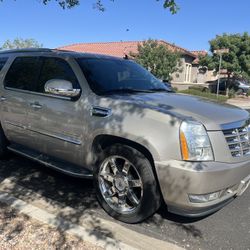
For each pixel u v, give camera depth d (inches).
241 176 151.6
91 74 180.2
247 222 164.9
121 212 157.2
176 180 139.1
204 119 146.3
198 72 1430.9
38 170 218.1
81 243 136.6
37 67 203.0
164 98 170.6
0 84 222.1
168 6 198.2
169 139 141.0
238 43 1185.4
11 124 214.4
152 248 139.3
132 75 200.1
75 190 190.7
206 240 148.2
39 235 140.3
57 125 181.6
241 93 1347.2
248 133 160.2
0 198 171.6
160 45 1058.1
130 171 155.7
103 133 158.7
